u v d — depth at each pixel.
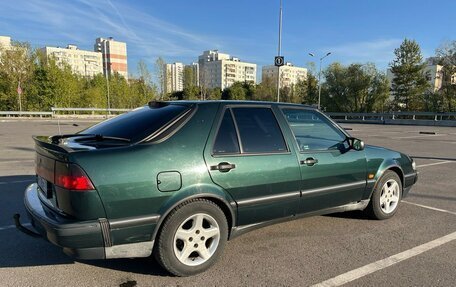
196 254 3.46
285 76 103.44
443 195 6.42
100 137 3.45
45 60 45.88
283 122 4.04
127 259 3.71
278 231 4.57
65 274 3.39
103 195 2.91
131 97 57.69
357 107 57.81
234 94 85.94
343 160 4.39
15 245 4.04
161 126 3.34
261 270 3.51
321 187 4.18
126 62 101.31
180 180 3.20
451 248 4.08
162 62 60.62
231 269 3.52
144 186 3.05
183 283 3.24
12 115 36.78
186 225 3.36
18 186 6.69
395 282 3.30
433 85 52.16
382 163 4.88
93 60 95.31
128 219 3.01
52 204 3.15
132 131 3.38
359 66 57.09
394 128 27.97
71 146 3.15
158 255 3.22
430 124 33.94
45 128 20.92
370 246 4.12
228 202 3.48
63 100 45.56
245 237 4.36
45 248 3.97
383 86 54.34
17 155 10.55
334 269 3.54
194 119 3.48
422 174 8.38
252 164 3.61
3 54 42.91
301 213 4.10
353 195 4.57
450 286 3.23
